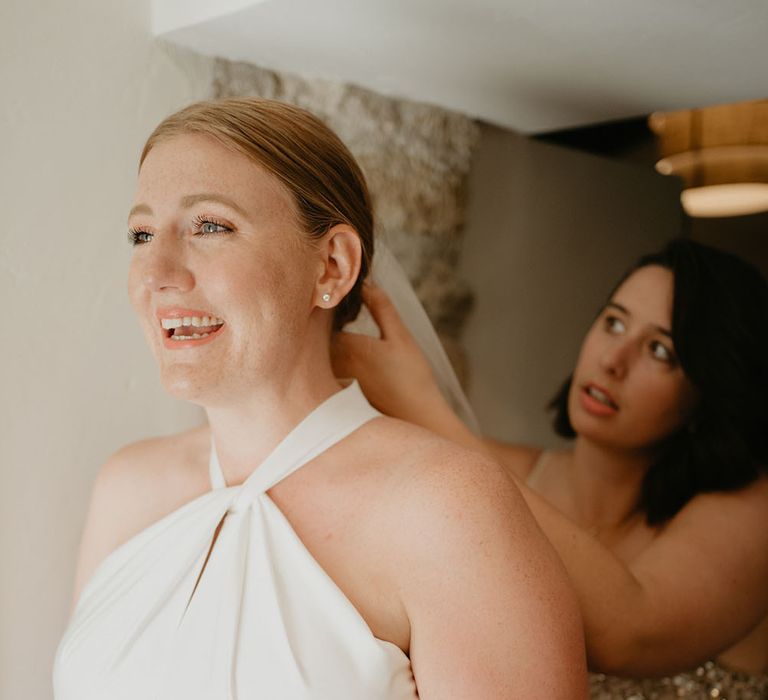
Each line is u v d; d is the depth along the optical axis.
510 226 2.26
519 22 1.63
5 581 1.63
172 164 1.33
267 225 1.31
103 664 1.32
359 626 1.21
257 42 1.79
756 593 2.04
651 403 2.10
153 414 1.81
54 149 1.67
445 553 1.21
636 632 1.83
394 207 2.06
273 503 1.34
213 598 1.29
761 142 2.39
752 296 2.11
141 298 1.35
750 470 2.06
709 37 1.66
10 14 1.61
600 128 2.53
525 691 1.17
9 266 1.62
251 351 1.30
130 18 1.74
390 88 2.04
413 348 1.75
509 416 2.21
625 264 2.41
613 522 2.12
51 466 1.68
